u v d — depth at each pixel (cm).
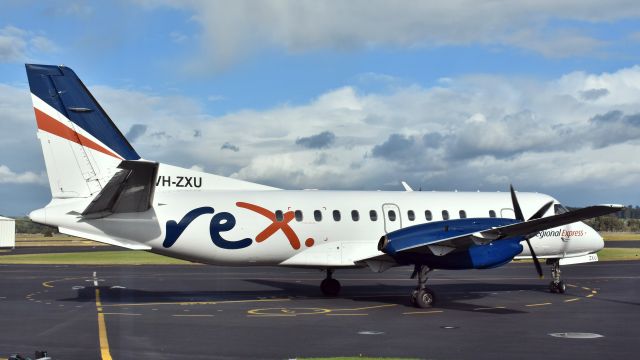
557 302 1902
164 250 1788
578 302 1898
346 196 2017
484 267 1783
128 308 1708
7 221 6144
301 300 1945
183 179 1881
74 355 1066
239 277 2869
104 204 1625
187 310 1670
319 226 1927
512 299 1988
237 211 1850
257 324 1423
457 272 3241
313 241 1923
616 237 9169
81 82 1716
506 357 1061
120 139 1742
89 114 1716
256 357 1055
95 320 1468
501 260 1786
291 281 2656
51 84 1691
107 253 5238
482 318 1548
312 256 1930
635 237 9131
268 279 2758
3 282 2558
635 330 1353
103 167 1717
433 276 2983
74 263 3931
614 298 2014
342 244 1955
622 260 4103
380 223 2002
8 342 1183
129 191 1594
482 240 1686
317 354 1080
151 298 1973
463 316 1585
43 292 2150
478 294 2147
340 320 1498
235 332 1307
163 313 1605
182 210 1797
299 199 1944
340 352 1099
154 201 1788
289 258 1919
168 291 2206
